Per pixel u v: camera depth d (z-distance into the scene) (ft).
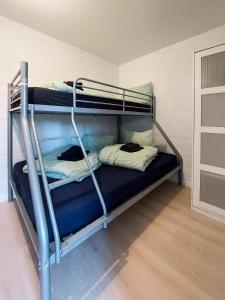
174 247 5.00
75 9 6.30
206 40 7.88
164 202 7.59
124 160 6.89
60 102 5.13
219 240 5.27
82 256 4.68
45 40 7.98
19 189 5.69
